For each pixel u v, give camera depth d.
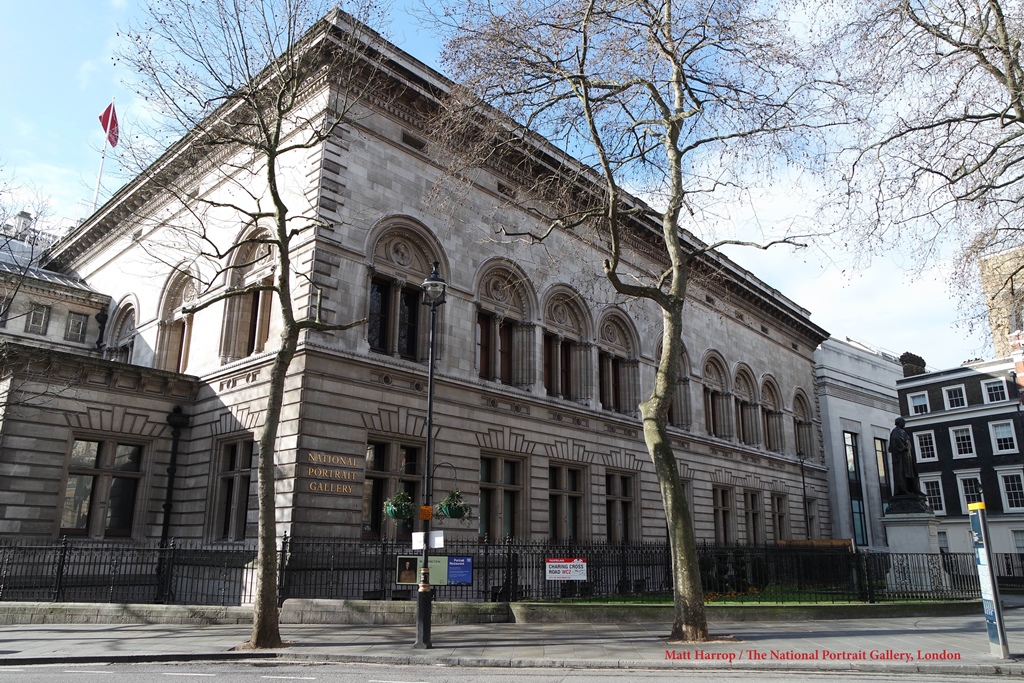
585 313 34.16
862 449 58.84
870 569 22.50
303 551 20.20
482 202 29.73
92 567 22.61
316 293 23.16
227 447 25.89
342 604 18.91
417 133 27.89
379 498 24.36
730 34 17.00
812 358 57.09
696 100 17.72
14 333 35.16
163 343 31.23
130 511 25.92
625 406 36.19
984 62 17.61
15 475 22.98
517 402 29.41
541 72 18.30
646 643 15.42
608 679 11.52
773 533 46.47
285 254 16.97
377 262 25.58
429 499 15.77
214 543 24.56
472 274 28.70
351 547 22.08
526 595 21.66
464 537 25.77
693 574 15.86
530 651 14.42
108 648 14.72
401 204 26.56
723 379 44.59
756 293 48.41
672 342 16.78
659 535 35.72
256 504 23.23
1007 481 53.81
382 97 26.73
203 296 28.80
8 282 34.94
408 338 26.78
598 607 19.50
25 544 22.30
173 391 27.17
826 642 15.50
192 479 26.36
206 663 13.63
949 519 56.19
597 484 32.69
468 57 18.22
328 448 22.53
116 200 35.66
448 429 26.27
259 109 17.86
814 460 53.56
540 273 29.66
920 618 20.97
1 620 19.78
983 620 20.38
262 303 25.88
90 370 25.17
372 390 24.23
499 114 19.02
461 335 27.69
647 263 38.72
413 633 17.05
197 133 19.62
